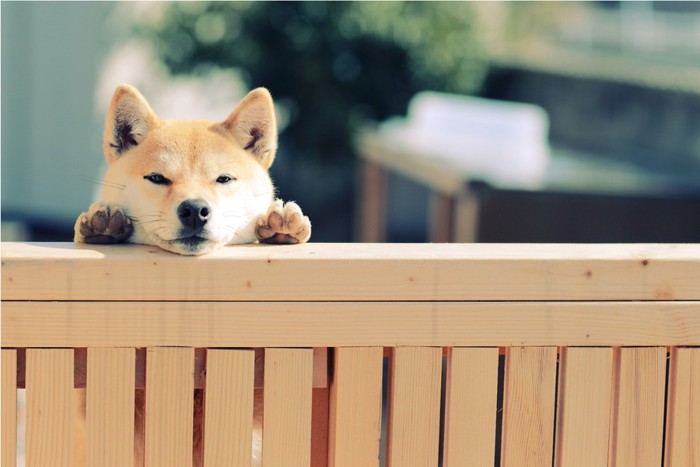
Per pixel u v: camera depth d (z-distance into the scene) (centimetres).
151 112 357
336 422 271
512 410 277
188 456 266
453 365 273
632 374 282
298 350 267
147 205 318
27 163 1355
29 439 260
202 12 1441
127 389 263
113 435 263
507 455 278
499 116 1348
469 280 271
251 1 1451
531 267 273
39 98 1343
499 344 274
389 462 274
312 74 1446
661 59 1584
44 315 259
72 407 261
